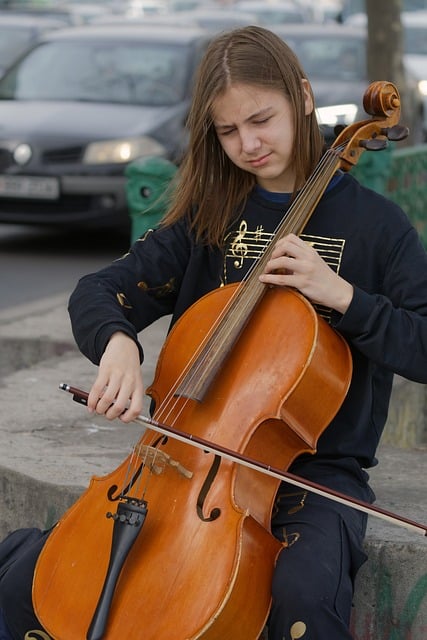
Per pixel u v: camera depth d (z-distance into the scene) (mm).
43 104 9680
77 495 3736
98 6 24188
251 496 2842
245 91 2979
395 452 4340
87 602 2738
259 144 3006
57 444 4250
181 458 2867
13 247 9953
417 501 3746
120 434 4422
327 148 3162
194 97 3109
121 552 2693
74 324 3096
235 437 2854
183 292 3246
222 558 2670
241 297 3006
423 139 13547
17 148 9203
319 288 2895
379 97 3168
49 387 5113
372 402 3117
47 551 2867
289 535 2855
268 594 2770
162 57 10047
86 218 9195
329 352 2902
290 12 23078
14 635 2986
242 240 3172
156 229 3299
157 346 6062
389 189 7277
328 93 10734
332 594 2750
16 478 3885
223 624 2666
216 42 3072
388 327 2887
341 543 2850
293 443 2928
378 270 3057
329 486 2988
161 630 2625
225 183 3188
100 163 9133
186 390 2900
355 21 20469
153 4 26344
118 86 9852
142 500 2773
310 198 3047
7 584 2938
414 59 17094
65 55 10195
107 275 3207
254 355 2938
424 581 3330
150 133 9234
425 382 2939
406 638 3365
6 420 4566
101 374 2906
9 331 6461
